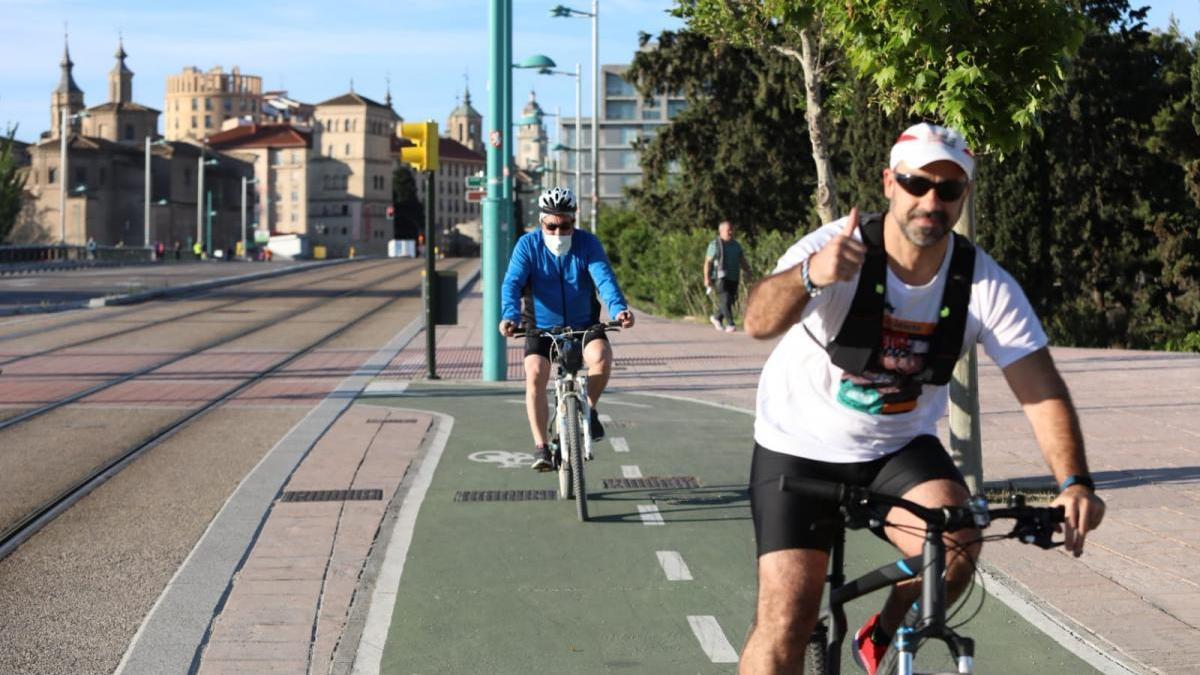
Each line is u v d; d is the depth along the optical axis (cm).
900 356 354
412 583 642
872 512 334
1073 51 757
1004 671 510
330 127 19612
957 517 323
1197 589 624
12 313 3125
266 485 895
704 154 3888
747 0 1833
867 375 356
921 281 350
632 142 4197
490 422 1217
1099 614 586
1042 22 746
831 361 358
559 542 729
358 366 1825
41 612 602
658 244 3738
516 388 1515
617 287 816
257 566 678
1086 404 1305
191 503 854
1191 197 2686
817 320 356
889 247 349
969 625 570
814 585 352
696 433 1140
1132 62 2777
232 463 1011
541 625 573
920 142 329
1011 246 2633
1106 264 2705
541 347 830
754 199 3803
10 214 7675
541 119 6312
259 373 1727
